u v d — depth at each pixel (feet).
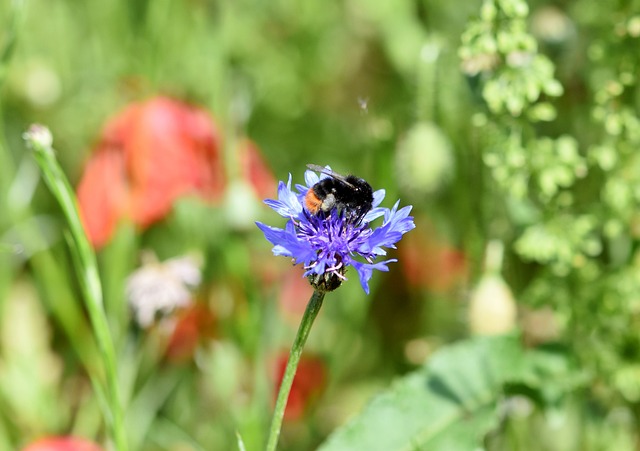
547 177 2.21
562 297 2.31
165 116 2.38
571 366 2.24
